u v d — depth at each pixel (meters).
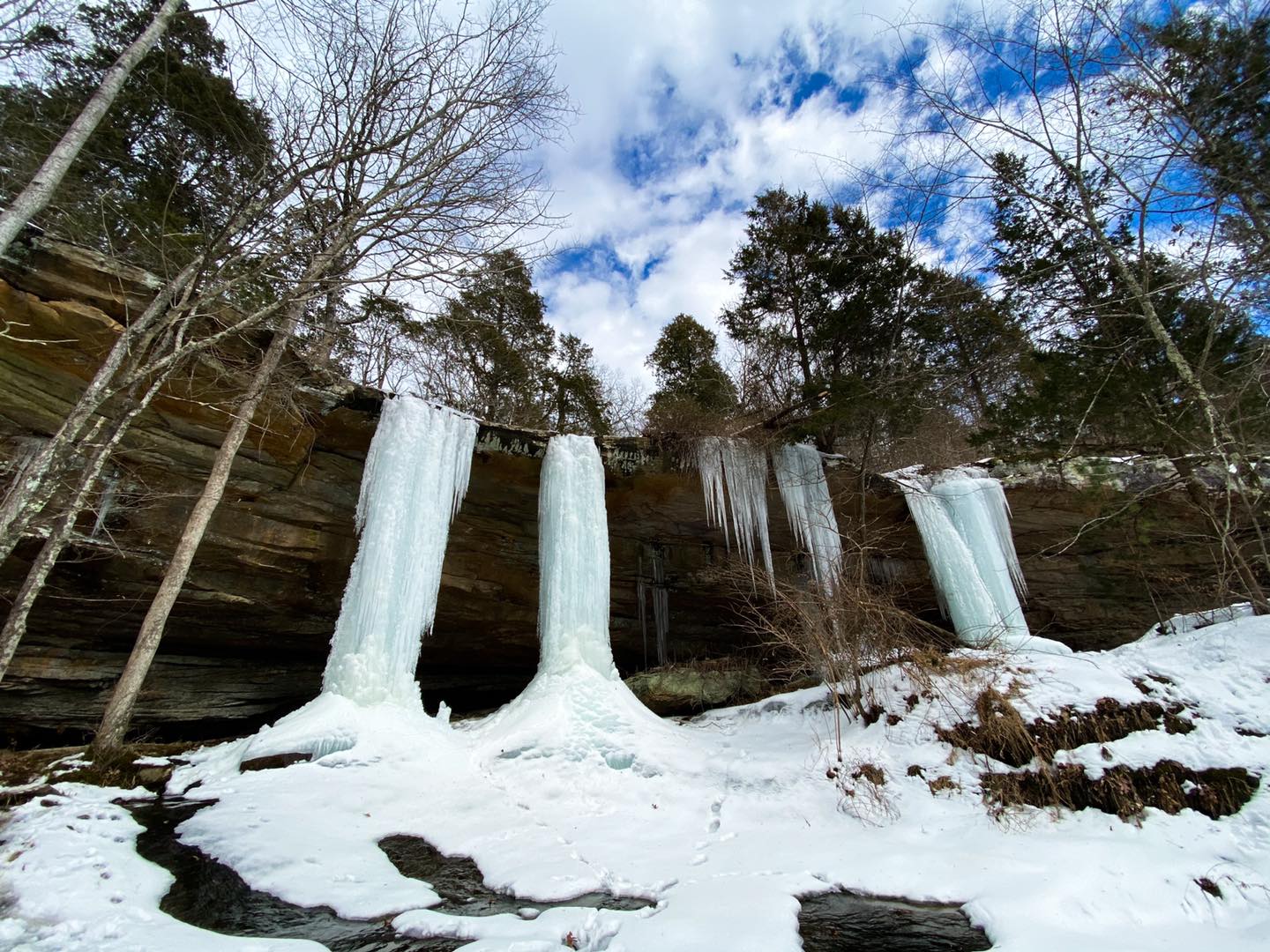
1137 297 7.67
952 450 14.47
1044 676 6.36
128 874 3.71
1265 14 6.82
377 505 8.08
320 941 3.09
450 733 7.26
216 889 3.66
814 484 11.68
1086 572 12.98
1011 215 9.84
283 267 8.43
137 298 7.33
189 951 2.83
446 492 8.86
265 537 8.96
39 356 7.04
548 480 9.71
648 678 10.64
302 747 6.13
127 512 7.93
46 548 5.68
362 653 7.24
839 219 12.49
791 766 6.25
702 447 11.10
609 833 5.02
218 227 7.61
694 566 12.98
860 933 3.41
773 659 11.93
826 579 8.31
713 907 3.57
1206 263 7.05
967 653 7.48
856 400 10.55
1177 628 8.88
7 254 6.67
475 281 8.93
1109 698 5.87
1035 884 3.78
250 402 7.88
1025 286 9.31
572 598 8.88
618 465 11.00
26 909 3.20
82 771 5.67
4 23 5.98
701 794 5.98
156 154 8.01
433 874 4.13
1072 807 5.00
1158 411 9.00
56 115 7.05
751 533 10.99
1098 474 10.64
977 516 11.31
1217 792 4.82
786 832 5.07
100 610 8.19
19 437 7.07
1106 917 3.47
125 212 7.71
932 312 10.80
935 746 5.91
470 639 11.57
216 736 9.73
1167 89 7.26
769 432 11.45
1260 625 6.55
